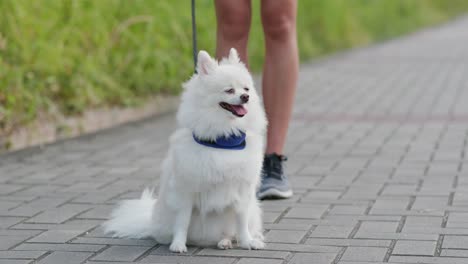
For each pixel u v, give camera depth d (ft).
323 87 61.46
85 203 28.04
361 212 26.09
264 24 28.22
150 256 21.65
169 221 22.25
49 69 41.91
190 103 21.43
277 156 28.40
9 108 38.37
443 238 22.85
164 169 22.36
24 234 24.12
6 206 27.61
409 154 35.94
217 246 22.44
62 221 25.62
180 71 52.03
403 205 26.89
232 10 27.50
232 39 27.94
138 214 24.14
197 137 21.09
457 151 36.32
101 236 23.76
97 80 44.80
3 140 37.99
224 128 20.99
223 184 21.18
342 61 81.82
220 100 20.89
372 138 40.24
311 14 88.43
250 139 21.54
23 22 41.19
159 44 50.08
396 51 92.32
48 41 42.93
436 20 147.23
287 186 28.32
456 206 26.53
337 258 21.27
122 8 49.47
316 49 87.40
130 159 35.96
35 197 28.94
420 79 65.10
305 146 38.45
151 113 49.32
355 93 57.67
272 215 25.95
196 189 21.27
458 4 176.65
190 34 53.21
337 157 35.70
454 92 56.65
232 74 21.13
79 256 21.83
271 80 28.43
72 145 39.29
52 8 43.98
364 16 109.09
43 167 34.32
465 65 75.05
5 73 38.52
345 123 45.06
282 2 27.76
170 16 51.47
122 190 30.01
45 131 40.47
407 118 46.21
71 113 43.29
